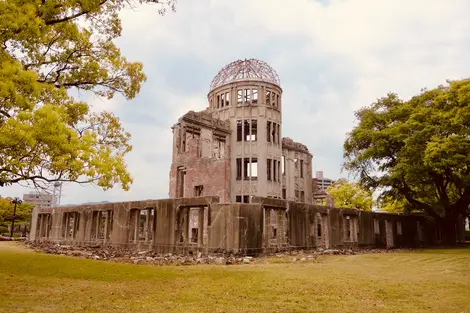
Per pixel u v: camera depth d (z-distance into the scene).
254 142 37.53
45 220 37.34
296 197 44.50
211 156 35.38
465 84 26.03
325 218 26.84
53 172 10.57
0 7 9.84
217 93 40.09
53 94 12.26
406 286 9.92
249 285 9.80
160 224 23.39
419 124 28.19
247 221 19.77
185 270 13.23
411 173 28.53
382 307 7.27
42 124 9.48
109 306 7.07
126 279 10.74
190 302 7.55
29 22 10.32
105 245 27.56
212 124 36.16
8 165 9.67
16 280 9.94
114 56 15.41
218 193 30.30
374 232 30.52
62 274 11.36
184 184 35.16
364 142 33.69
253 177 37.16
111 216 28.55
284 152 43.41
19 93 9.81
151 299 7.80
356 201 54.28
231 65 40.47
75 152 10.34
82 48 14.41
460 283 10.56
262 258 19.12
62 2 11.93
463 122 26.20
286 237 22.75
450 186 35.56
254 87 38.31
